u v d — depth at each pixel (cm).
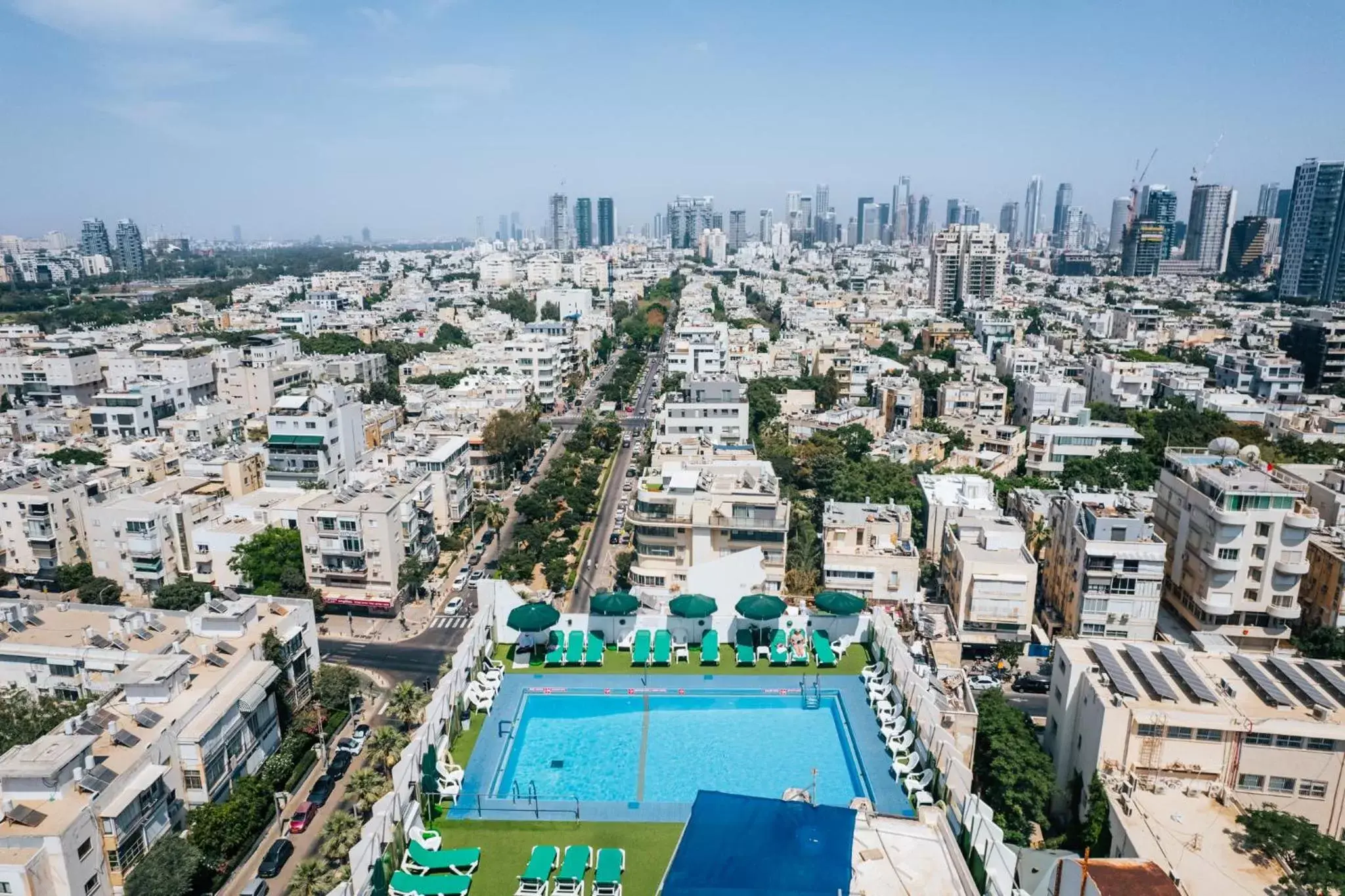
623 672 6031
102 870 6350
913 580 11388
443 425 18200
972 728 7394
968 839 3906
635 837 4338
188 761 7369
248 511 13200
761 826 3616
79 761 6438
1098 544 10444
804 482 16975
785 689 5812
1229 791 6875
